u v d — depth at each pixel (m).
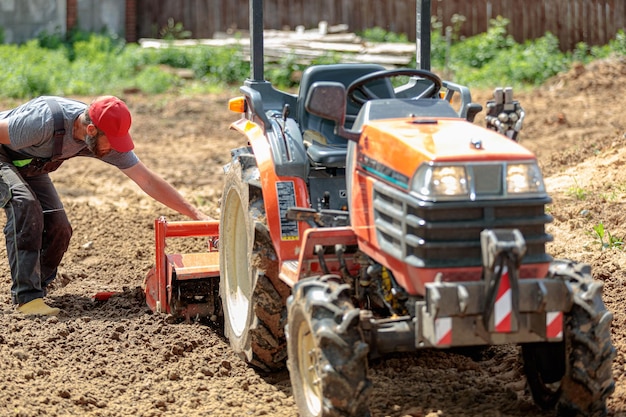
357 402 9.64
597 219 18.30
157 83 42.38
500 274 9.14
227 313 13.68
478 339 9.41
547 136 29.98
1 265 18.11
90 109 14.44
